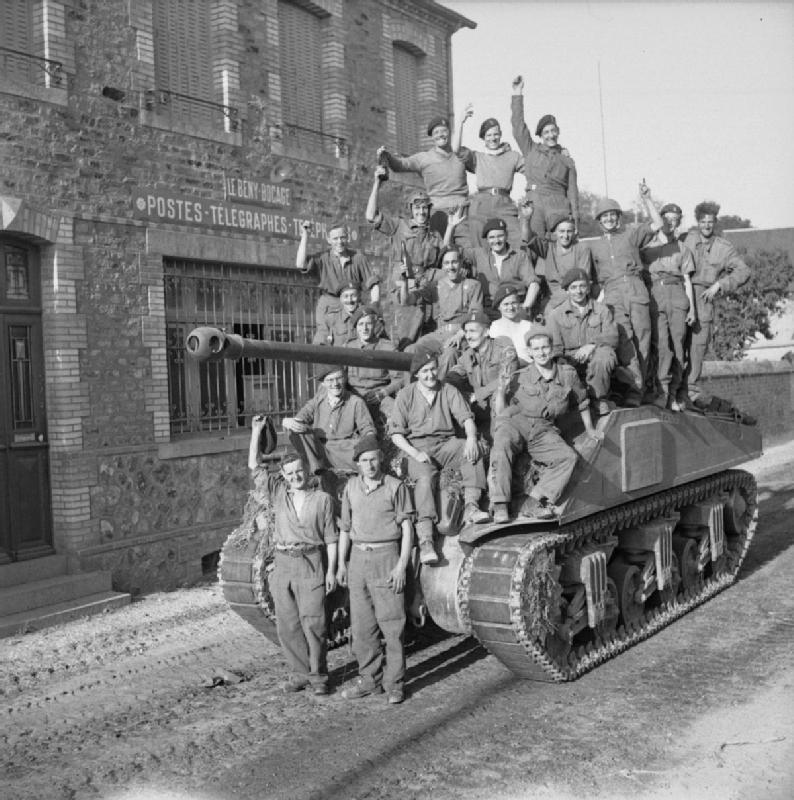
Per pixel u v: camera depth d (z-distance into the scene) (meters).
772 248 36.84
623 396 8.77
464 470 7.21
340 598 8.15
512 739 6.05
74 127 10.49
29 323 10.25
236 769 5.75
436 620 7.24
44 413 10.38
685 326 9.94
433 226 10.18
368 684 7.01
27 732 6.53
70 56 10.44
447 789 5.35
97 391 10.66
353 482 7.00
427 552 6.95
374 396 8.34
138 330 11.13
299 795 5.36
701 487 9.91
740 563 10.80
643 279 9.67
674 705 6.57
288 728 6.42
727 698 6.67
